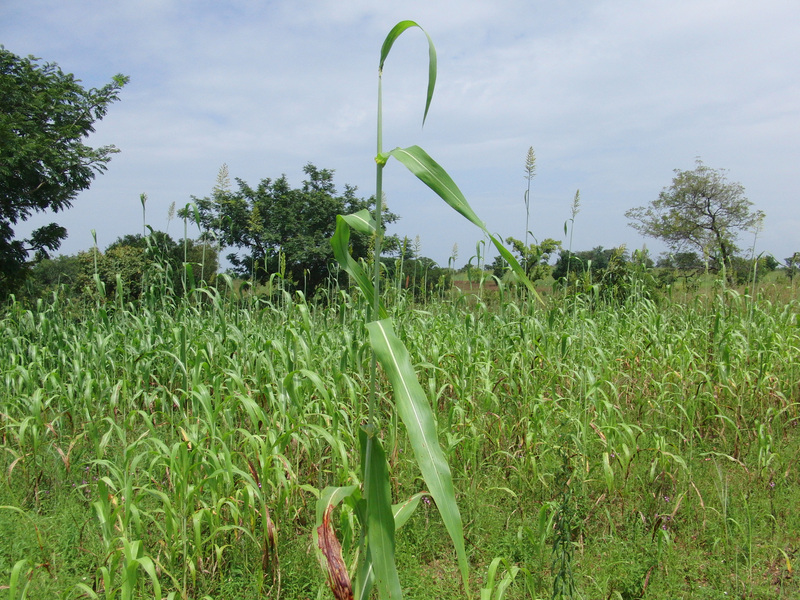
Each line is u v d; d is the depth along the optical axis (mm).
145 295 6734
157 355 5691
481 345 6070
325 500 1826
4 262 17938
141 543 2545
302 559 3406
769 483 4348
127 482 3018
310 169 27562
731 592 3287
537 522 3887
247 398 3645
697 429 5203
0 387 5707
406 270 9008
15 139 15586
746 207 24438
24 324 7562
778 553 3643
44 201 17891
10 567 3293
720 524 3830
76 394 5570
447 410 5570
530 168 6461
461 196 1660
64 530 3674
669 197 25922
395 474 4258
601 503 4168
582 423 4383
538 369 5500
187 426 4051
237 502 3441
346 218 1834
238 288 6672
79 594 3074
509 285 7152
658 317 6984
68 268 23609
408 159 1708
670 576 3355
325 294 7348
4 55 17297
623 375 6086
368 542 1807
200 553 3113
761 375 5605
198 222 5902
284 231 25000
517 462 4473
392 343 1681
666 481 4375
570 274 6863
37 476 4402
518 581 3320
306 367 4492
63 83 18344
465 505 4094
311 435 4113
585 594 3252
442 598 3229
